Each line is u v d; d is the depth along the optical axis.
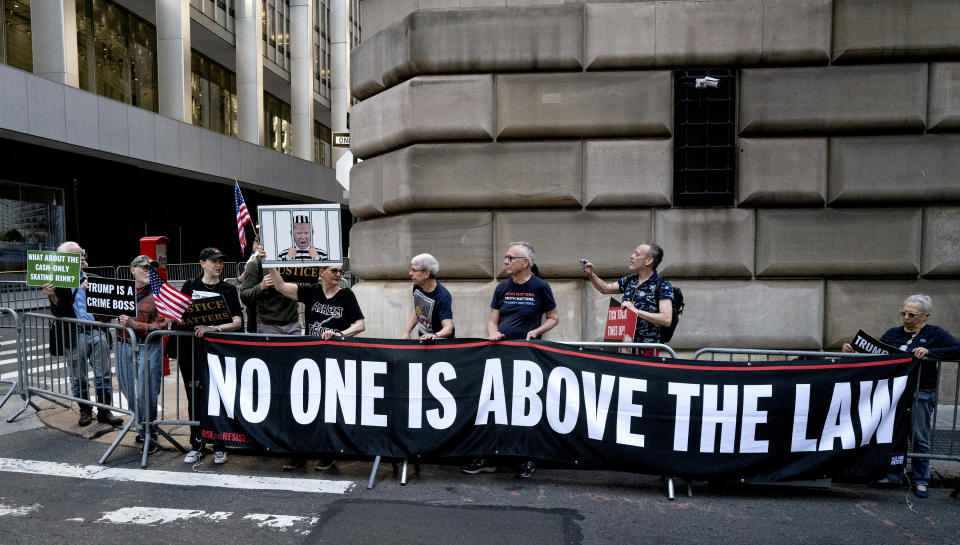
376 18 7.68
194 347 4.75
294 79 31.20
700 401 4.15
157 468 4.60
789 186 6.61
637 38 6.64
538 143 6.86
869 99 6.50
